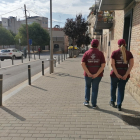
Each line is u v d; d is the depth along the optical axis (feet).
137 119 11.94
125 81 13.21
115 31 30.04
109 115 12.67
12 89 21.95
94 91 13.79
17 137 9.85
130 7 20.11
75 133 10.23
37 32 136.87
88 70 13.35
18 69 40.63
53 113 13.15
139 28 16.12
